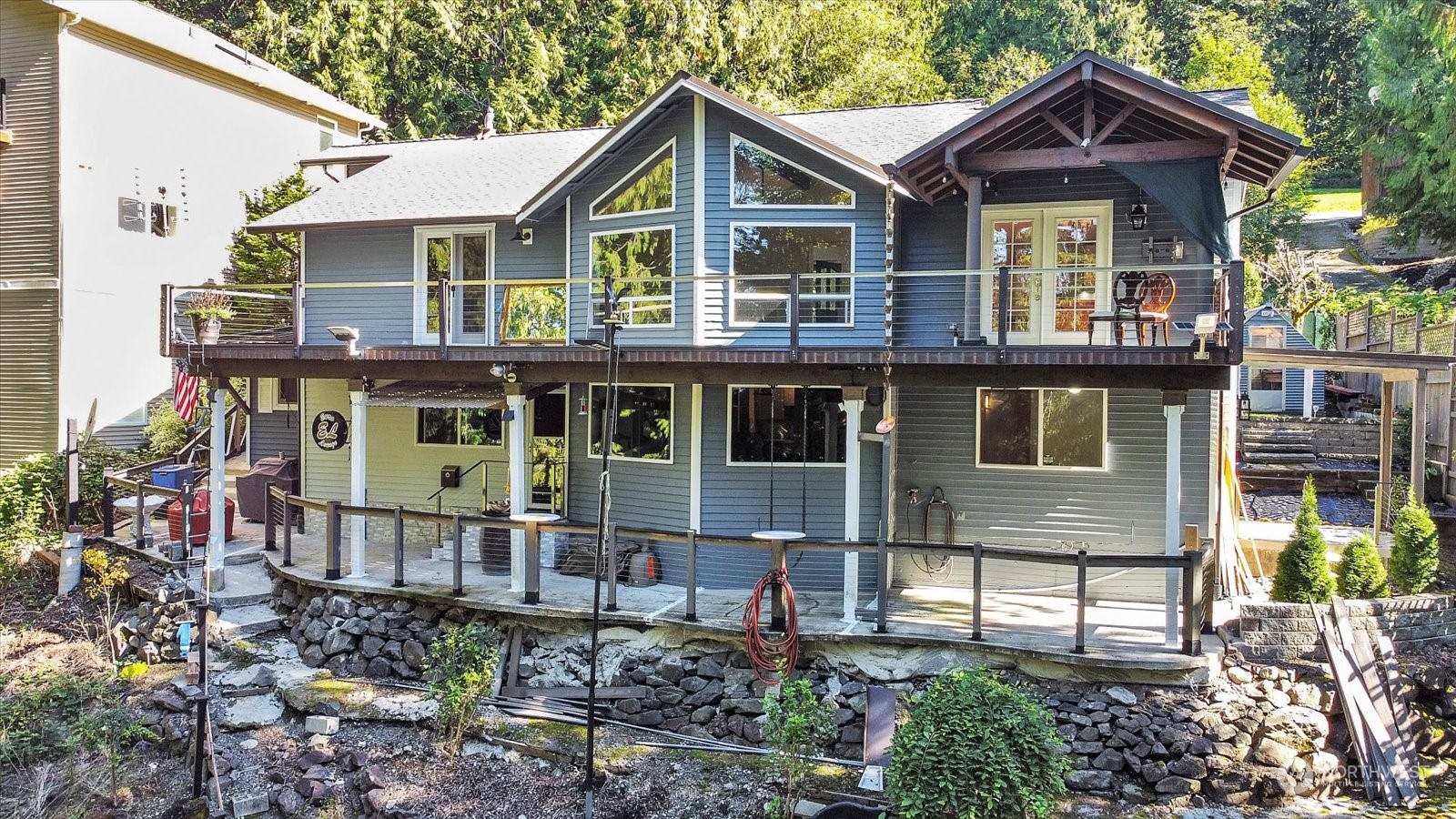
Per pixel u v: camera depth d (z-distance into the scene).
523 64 32.06
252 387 17.95
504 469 15.52
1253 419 22.34
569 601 11.57
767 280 12.47
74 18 18.22
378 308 16.05
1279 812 8.92
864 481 12.73
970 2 42.94
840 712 10.03
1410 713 10.16
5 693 11.51
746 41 31.34
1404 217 29.45
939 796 7.54
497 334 14.98
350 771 9.77
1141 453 12.31
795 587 12.62
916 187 11.84
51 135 18.23
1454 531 14.61
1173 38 47.31
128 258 19.58
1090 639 10.14
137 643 12.70
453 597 11.73
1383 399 14.72
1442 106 25.78
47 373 18.31
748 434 12.80
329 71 30.45
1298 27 51.22
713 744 10.05
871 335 12.41
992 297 12.70
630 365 11.84
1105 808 8.96
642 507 13.29
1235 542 13.55
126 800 9.56
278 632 12.81
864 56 32.66
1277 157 10.65
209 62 21.03
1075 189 12.45
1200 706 9.35
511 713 10.64
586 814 8.72
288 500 13.58
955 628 10.47
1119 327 10.22
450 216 14.82
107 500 15.77
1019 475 12.70
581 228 13.65
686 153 12.58
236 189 22.30
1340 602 10.15
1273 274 30.78
